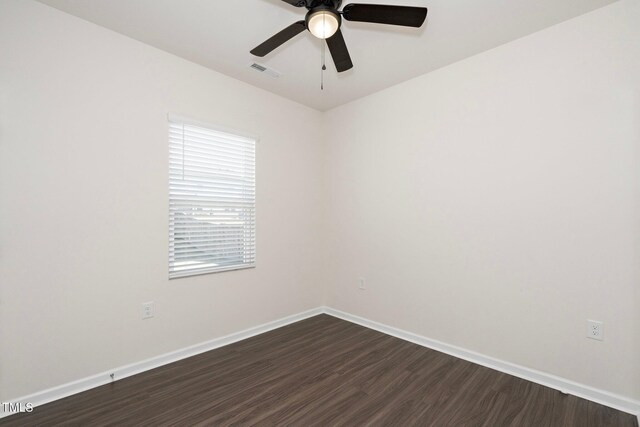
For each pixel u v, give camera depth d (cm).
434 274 266
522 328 217
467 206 245
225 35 217
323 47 231
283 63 255
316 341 281
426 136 271
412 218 282
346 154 342
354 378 216
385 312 304
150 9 190
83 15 195
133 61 221
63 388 191
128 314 219
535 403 187
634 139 177
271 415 176
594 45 189
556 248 203
